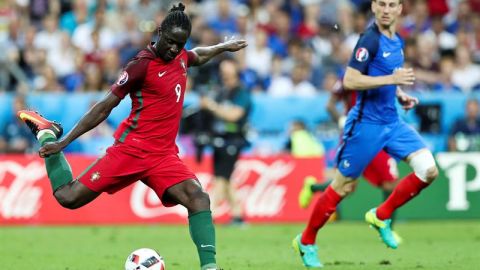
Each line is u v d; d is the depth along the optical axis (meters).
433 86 65.00
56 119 59.69
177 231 49.34
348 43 67.56
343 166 30.72
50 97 59.66
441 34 72.88
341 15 70.44
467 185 54.59
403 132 30.48
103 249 39.22
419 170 29.98
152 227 52.41
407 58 64.56
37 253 37.38
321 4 73.50
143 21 70.44
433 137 59.19
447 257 34.88
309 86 64.88
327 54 66.81
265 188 55.34
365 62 29.45
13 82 66.62
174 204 25.94
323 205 30.73
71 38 71.19
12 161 54.19
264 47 68.19
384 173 41.44
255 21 73.62
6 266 32.47
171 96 25.41
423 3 75.06
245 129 53.00
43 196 54.16
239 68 63.62
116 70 64.69
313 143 57.75
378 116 30.27
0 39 71.44
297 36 70.88
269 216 55.22
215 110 52.38
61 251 38.28
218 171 53.06
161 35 24.77
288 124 60.44
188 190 25.48
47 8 75.00
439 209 54.59
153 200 54.78
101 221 54.34
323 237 44.81
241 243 42.03
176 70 25.52
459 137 58.06
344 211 54.19
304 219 55.38
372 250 38.16
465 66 67.19
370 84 29.05
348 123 30.81
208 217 25.36
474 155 54.69
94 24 71.31
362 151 30.41
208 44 64.12
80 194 25.69
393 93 30.23
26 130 59.31
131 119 25.62
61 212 54.25
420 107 59.59
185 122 54.97
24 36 69.75
